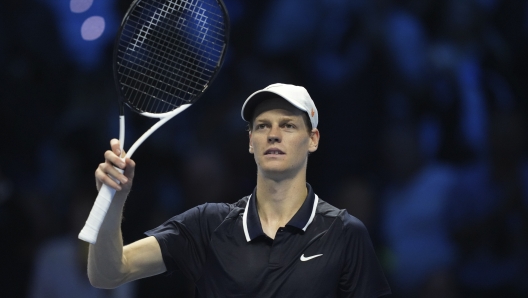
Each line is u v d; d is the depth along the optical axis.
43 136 27.92
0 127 27.59
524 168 26.98
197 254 12.97
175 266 13.09
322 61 28.12
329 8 28.11
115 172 11.96
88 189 24.28
